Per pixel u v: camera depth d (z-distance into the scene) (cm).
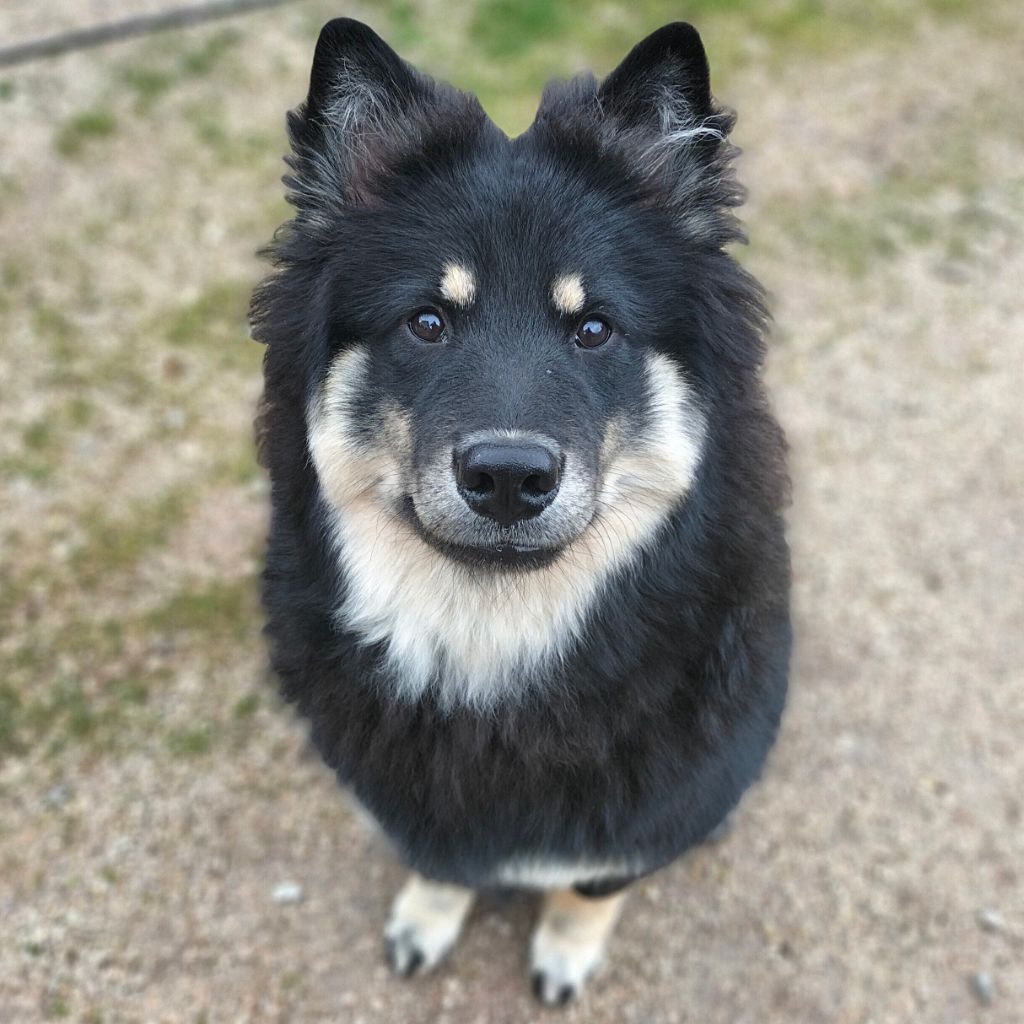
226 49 118
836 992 57
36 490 78
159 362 88
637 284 43
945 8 141
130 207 100
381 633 44
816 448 86
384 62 45
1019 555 79
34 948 57
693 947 59
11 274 92
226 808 63
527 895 60
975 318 97
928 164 114
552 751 44
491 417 39
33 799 63
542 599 44
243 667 69
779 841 63
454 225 42
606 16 133
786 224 106
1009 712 69
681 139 45
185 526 77
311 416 44
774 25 135
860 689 70
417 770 45
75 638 70
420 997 57
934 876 62
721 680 45
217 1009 56
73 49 115
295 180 45
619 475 44
